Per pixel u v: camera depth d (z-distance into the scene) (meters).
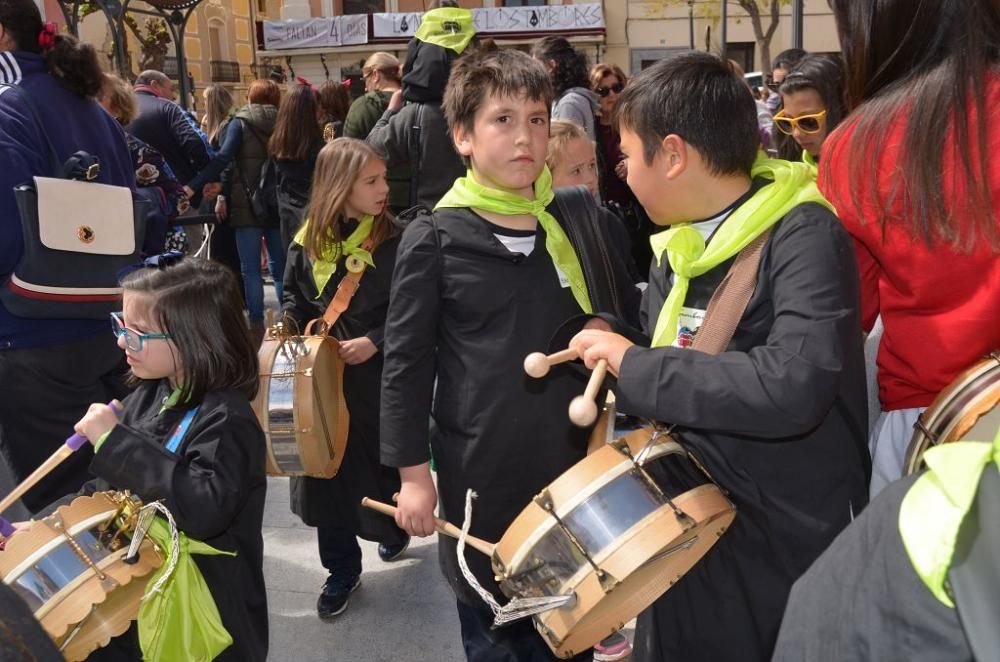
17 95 2.64
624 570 1.43
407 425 1.99
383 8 24.91
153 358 1.93
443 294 1.99
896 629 0.75
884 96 1.46
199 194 6.38
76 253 2.61
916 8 1.42
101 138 2.86
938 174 1.37
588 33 22.41
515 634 2.12
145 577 1.77
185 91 9.31
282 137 5.56
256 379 2.06
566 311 2.00
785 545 1.54
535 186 2.06
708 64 1.57
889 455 1.59
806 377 1.35
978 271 1.40
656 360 1.45
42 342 2.67
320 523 2.96
